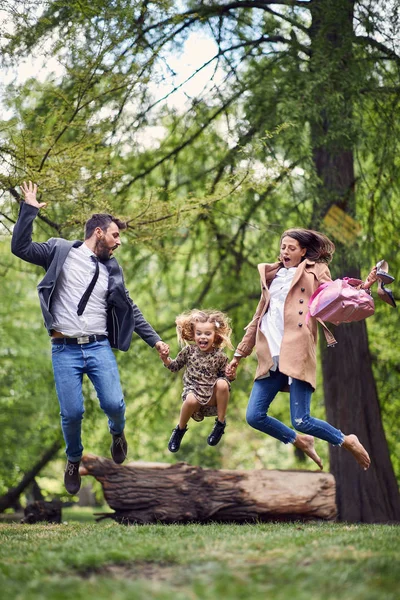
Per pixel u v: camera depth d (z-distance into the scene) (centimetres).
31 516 1083
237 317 1341
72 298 608
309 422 618
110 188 1088
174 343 1405
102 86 995
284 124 987
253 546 477
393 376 1424
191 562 432
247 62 1230
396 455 1519
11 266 1342
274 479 1032
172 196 1047
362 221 1273
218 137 1259
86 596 355
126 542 509
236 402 1555
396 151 1191
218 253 1362
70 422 611
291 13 1227
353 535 532
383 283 609
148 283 1438
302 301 624
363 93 1198
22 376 1683
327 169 1244
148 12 1000
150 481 995
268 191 1223
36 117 985
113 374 614
